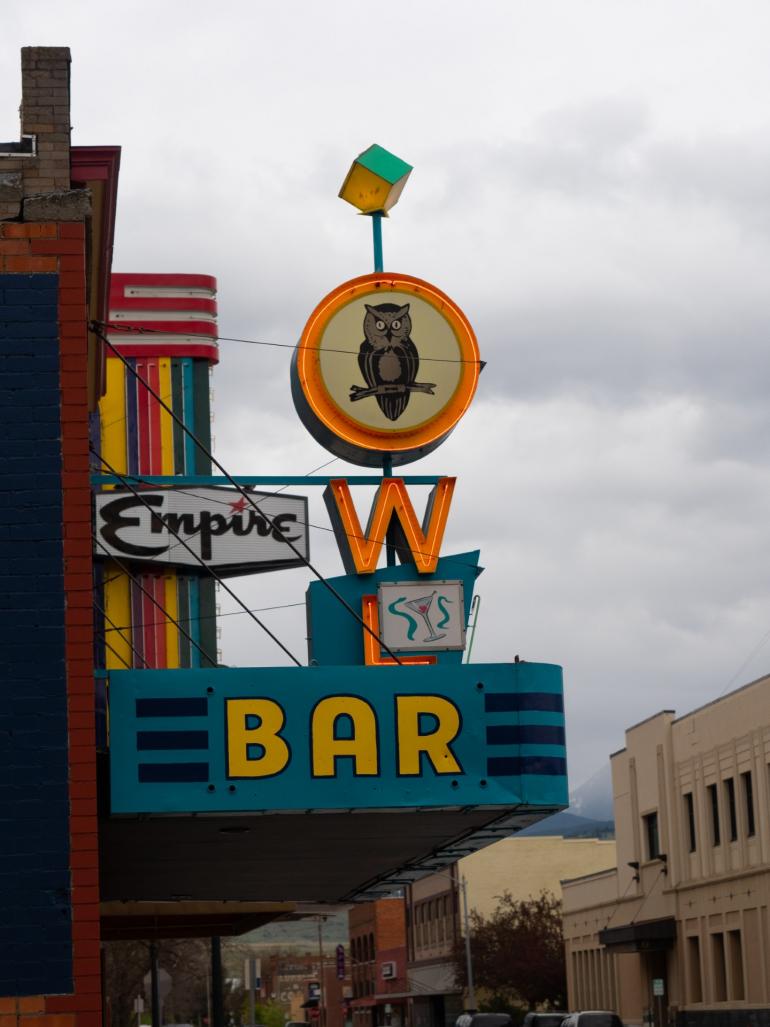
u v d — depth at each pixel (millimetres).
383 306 22281
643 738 57656
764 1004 46438
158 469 26391
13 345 14508
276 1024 146500
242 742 15961
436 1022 86312
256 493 24766
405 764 16281
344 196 23031
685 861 53469
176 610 24688
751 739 48125
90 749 13750
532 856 85125
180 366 26953
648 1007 56438
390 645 20906
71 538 14188
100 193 15633
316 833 18875
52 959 13312
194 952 89000
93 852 13555
